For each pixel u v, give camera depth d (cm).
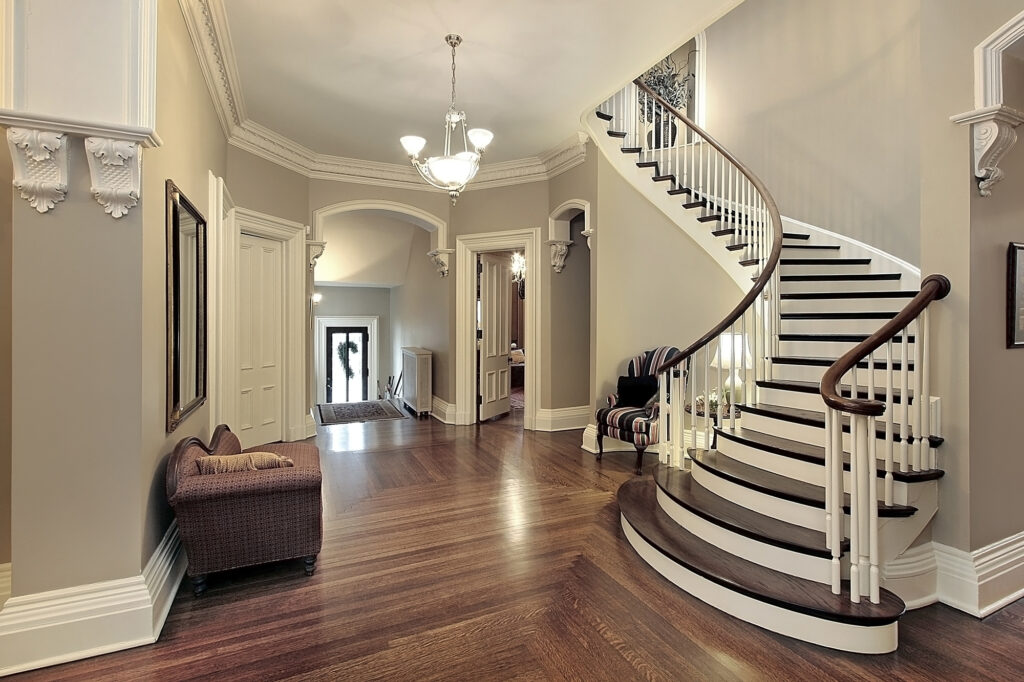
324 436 581
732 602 226
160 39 227
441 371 698
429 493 391
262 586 251
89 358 197
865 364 316
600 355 515
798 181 541
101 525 200
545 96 420
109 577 201
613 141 516
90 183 196
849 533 236
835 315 377
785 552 233
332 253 845
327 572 266
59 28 188
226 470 247
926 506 236
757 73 586
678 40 338
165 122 237
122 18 194
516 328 1052
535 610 231
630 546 299
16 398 189
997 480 244
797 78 541
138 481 205
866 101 477
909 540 231
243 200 464
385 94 413
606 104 544
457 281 645
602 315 514
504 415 714
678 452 351
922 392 242
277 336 532
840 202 499
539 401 605
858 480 208
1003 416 246
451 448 527
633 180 518
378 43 338
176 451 244
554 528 325
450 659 197
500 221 618
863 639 200
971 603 230
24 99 183
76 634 193
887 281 432
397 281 943
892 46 455
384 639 209
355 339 1066
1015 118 227
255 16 308
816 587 221
